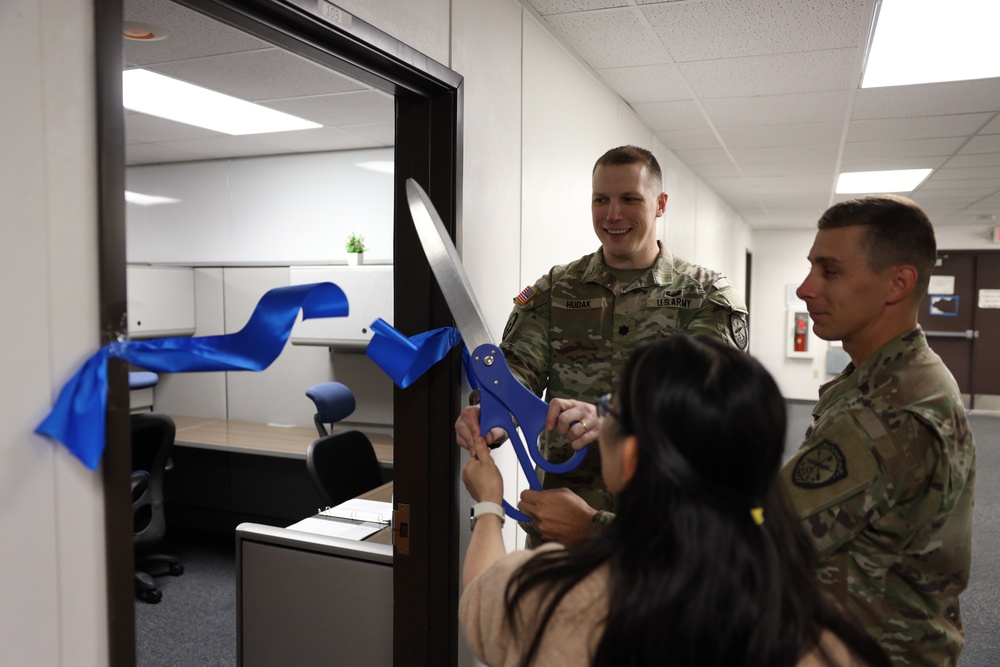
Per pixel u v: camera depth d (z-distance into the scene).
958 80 2.87
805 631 0.59
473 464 0.99
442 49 1.58
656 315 1.60
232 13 1.08
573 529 1.06
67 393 0.80
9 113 0.74
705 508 0.59
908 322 0.98
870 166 4.83
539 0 2.05
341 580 1.76
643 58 2.62
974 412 8.50
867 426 0.91
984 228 8.38
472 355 1.14
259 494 3.79
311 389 3.01
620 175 1.60
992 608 3.19
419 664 1.65
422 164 1.62
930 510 0.89
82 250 0.82
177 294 4.02
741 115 3.49
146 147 3.74
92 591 0.84
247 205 4.02
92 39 0.83
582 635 0.61
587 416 1.14
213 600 3.10
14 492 0.75
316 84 2.63
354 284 3.46
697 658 0.56
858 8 2.14
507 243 1.97
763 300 9.32
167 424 3.08
